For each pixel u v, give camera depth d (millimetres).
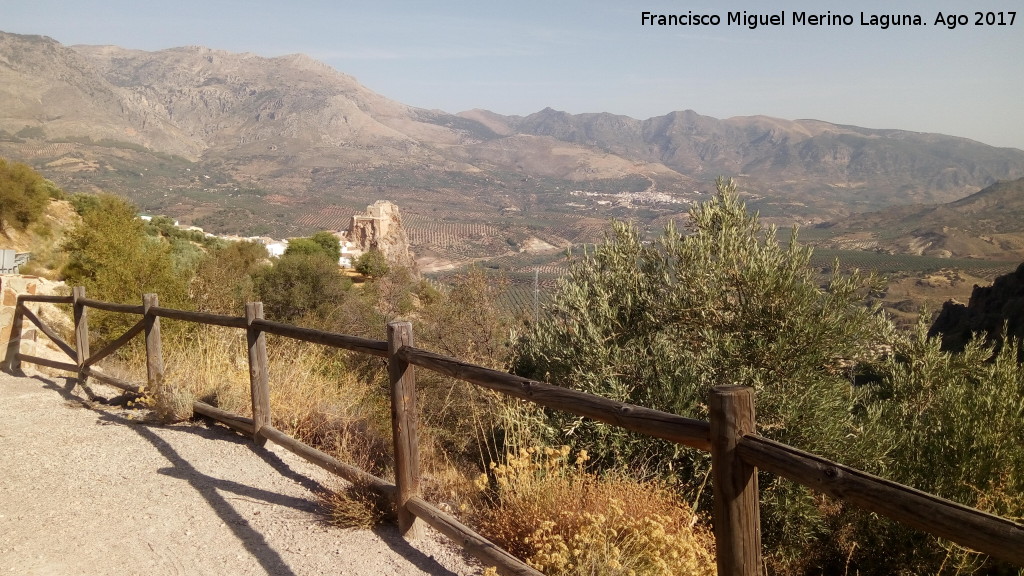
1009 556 1349
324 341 4527
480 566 3537
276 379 6578
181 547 3760
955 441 5430
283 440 5145
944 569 4965
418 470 3873
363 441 5734
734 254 6152
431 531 3951
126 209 14039
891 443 5879
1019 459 5105
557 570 3258
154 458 5316
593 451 5750
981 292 33531
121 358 9734
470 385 7387
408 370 3818
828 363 5828
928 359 6184
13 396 7535
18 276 9516
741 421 1975
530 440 5637
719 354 6016
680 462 5656
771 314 5762
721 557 2027
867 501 1623
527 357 7484
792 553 5715
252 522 4098
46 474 4969
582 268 7281
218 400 6406
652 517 3516
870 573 5574
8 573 3453
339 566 3527
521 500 3969
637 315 6871
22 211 27141
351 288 25500
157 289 11820
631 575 3113
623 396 6121
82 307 8172
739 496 1979
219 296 13070
